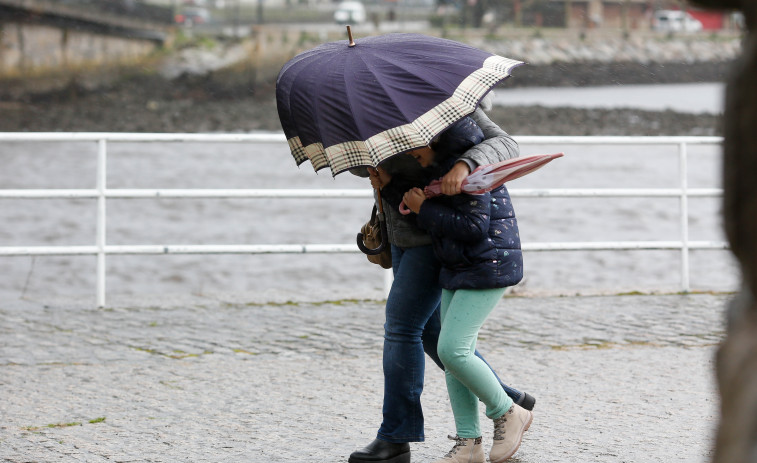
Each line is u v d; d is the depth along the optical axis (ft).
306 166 195.21
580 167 188.65
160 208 131.64
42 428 26.99
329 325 41.01
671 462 23.84
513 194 45.73
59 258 92.68
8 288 80.38
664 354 35.50
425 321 22.84
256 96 390.42
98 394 30.50
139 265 91.45
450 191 20.67
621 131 297.94
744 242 4.65
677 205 132.77
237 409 29.01
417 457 24.88
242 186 166.50
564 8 493.36
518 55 449.06
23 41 342.03
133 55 380.17
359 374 33.12
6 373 32.91
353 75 21.08
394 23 491.31
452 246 21.45
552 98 393.70
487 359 35.01
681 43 474.90
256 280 86.33
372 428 27.20
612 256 94.99
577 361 34.60
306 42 404.16
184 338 38.47
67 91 354.13
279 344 37.55
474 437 23.49
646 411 28.48
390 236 22.94
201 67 385.70
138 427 27.20
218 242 110.63
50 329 39.99
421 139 20.12
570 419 27.78
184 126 327.26
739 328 4.76
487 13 495.41
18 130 318.65
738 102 4.62
